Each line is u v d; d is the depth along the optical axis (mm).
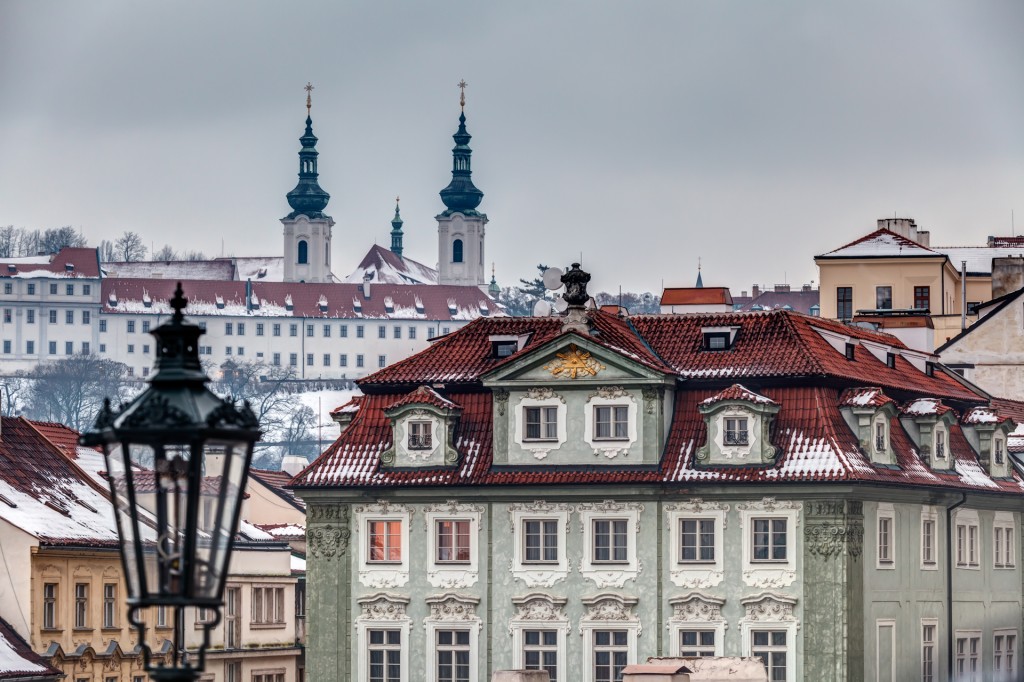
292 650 196750
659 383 156000
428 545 161000
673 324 165625
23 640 154625
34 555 155375
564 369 158625
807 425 154375
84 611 163125
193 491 41250
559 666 158125
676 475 155125
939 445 167875
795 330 160625
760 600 153125
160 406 41312
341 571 162625
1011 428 181875
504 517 159375
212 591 41219
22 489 165000
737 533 154125
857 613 153375
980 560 174875
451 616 160125
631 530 156625
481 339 167500
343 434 166125
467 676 160125
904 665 160875
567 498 158000
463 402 163375
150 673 41094
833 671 151250
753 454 153875
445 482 159875
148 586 41250
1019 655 180875
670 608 155625
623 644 156750
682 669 107375
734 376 157500
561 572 158250
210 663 180875
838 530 151250
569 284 161625
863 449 156125
